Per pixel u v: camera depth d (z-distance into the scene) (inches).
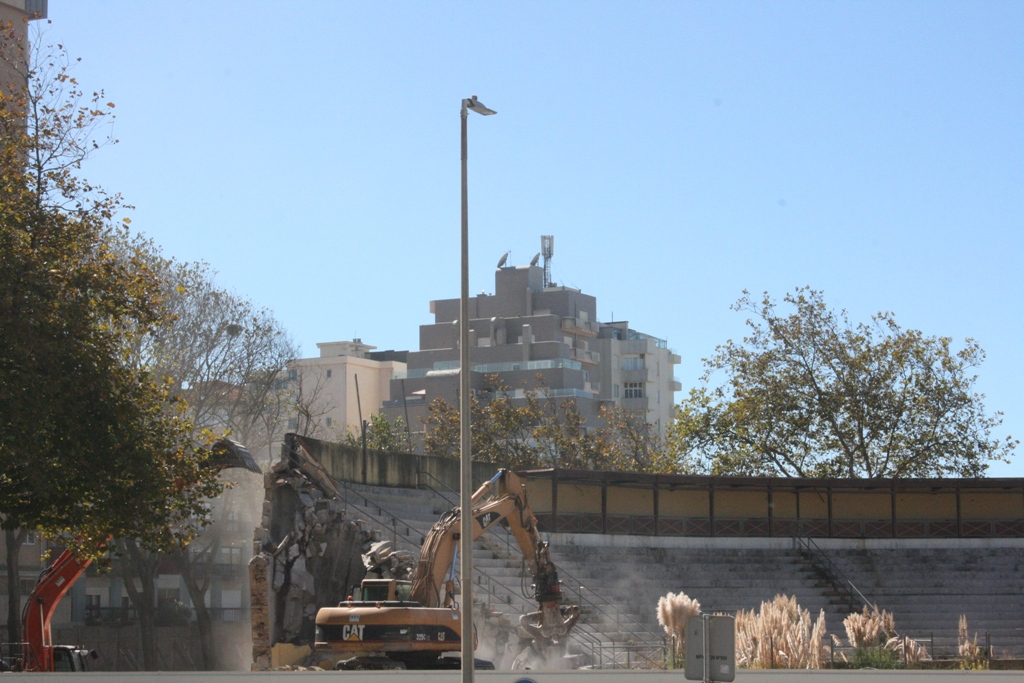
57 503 1078.4
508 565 1779.0
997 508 2220.7
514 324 5305.1
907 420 2623.0
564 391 4926.2
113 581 2043.6
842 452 2652.6
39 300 1029.8
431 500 1980.8
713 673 484.7
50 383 1029.8
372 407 5713.6
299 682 517.0
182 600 2151.8
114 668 1672.0
